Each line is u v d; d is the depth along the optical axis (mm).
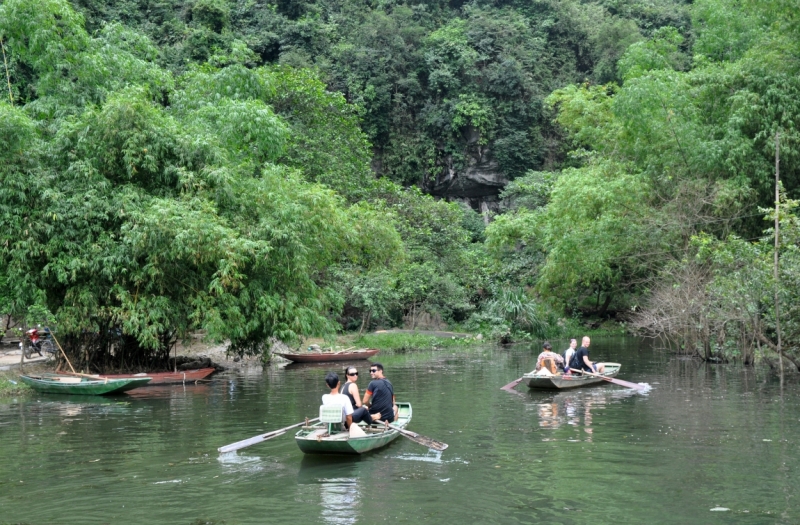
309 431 10211
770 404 13672
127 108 16859
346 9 52969
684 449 9852
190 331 19375
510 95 49812
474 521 6926
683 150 23719
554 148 51125
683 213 22875
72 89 18859
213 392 16422
